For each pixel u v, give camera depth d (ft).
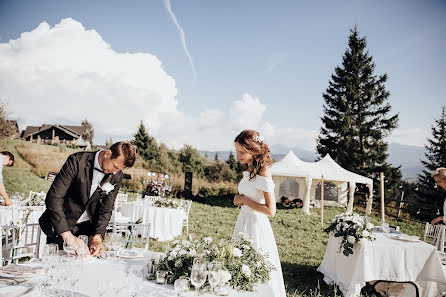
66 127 166.20
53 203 8.16
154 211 25.88
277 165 55.16
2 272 6.66
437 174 16.21
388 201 64.28
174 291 6.30
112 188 8.56
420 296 14.55
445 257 16.21
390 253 14.05
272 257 9.57
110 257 8.13
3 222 16.34
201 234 30.09
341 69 103.09
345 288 15.11
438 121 91.76
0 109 79.25
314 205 62.64
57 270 5.83
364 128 96.99
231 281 6.53
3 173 60.59
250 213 9.73
